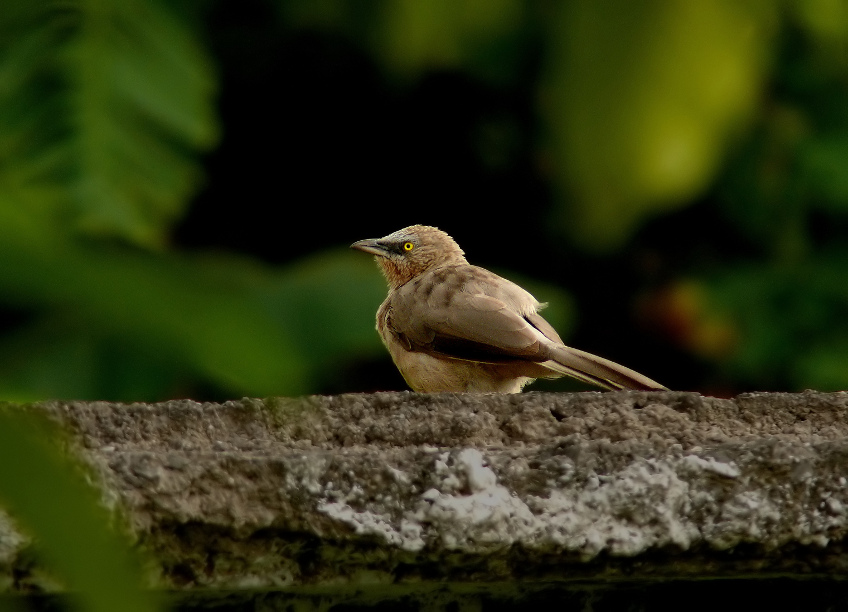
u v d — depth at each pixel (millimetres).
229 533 3352
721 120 2965
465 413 3980
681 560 3568
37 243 1504
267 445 3828
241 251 14656
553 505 3492
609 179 2867
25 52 5973
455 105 14500
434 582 3539
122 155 6492
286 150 14625
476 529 3426
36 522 1524
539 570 3555
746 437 3928
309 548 3457
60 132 6324
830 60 11273
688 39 2830
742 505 3525
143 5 6488
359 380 13688
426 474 3457
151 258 1583
